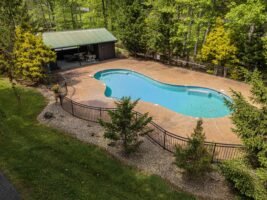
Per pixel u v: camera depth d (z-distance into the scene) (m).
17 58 18.27
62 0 36.59
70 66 25.92
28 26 21.83
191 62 24.53
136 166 9.99
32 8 39.16
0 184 8.37
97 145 11.40
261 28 18.67
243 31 20.16
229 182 8.20
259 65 19.27
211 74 22.92
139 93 20.22
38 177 8.76
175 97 19.38
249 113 8.02
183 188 8.77
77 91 19.02
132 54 30.30
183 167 8.68
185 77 22.34
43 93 18.00
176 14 25.19
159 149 11.33
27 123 13.30
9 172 9.02
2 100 16.42
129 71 24.91
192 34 24.44
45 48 18.80
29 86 19.31
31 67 18.14
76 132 12.53
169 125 13.87
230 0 20.97
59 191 8.07
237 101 8.50
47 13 40.94
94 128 13.04
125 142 10.56
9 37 20.05
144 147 11.46
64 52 29.12
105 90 19.44
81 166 9.70
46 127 12.94
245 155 8.80
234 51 19.98
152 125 13.63
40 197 7.79
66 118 14.09
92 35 27.67
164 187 8.79
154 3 26.42
